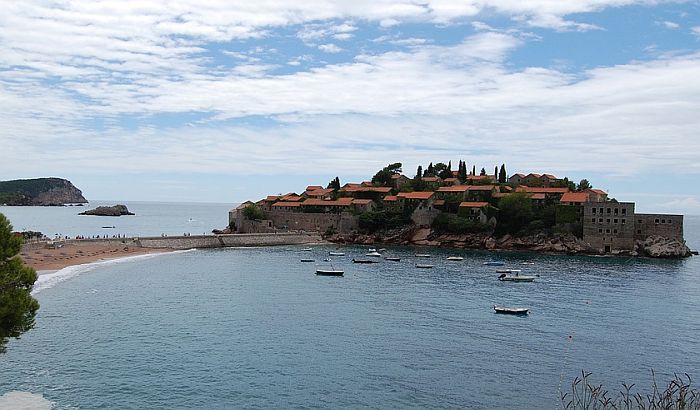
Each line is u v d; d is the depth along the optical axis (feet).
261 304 367.25
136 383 216.74
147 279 456.45
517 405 205.87
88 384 214.07
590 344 284.41
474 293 426.51
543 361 256.11
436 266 593.01
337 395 211.82
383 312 351.46
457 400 209.67
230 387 216.54
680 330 315.58
